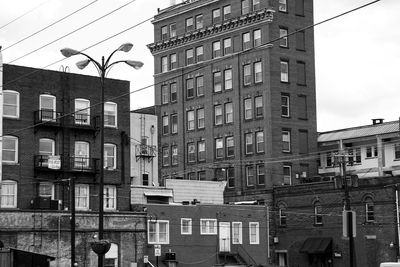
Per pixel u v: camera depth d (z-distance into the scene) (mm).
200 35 97062
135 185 73562
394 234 70625
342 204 75812
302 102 91250
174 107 100750
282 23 90188
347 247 74688
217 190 79812
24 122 61719
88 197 64312
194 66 97812
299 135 90250
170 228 68000
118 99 67375
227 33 93688
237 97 91938
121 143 67188
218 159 93688
